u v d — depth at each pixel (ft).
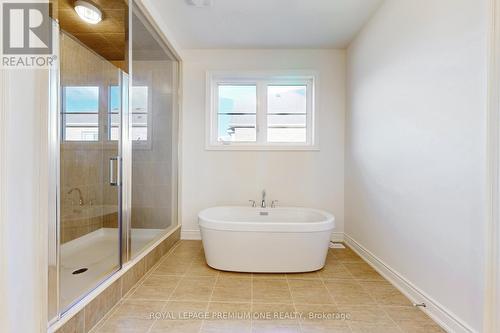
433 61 5.51
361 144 9.29
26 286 3.43
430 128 5.61
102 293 5.52
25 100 3.42
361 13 8.34
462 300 4.76
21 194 3.35
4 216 3.13
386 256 7.55
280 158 11.18
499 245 3.98
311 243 7.82
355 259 9.05
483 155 4.29
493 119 4.02
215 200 11.25
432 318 5.51
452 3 4.96
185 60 11.19
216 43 10.57
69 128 7.86
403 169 6.64
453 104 4.95
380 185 7.89
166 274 7.78
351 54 10.35
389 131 7.34
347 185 10.70
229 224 7.81
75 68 8.37
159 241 9.05
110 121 8.01
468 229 4.61
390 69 7.29
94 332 5.06
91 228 7.50
